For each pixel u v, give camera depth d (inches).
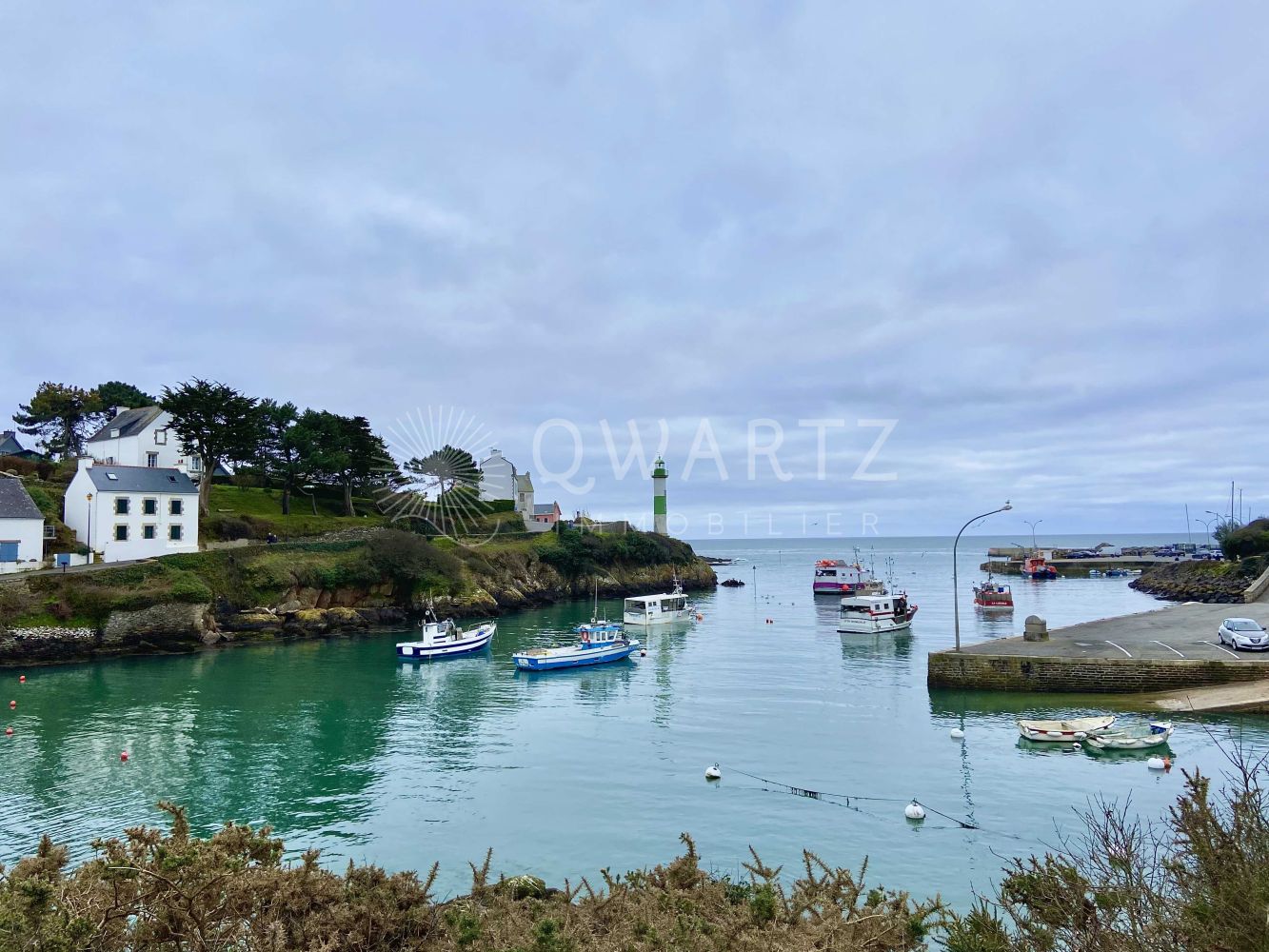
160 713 1675.7
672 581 5241.1
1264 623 2283.5
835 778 1190.3
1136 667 1644.9
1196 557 6210.6
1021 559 6978.4
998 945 359.6
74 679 2073.1
